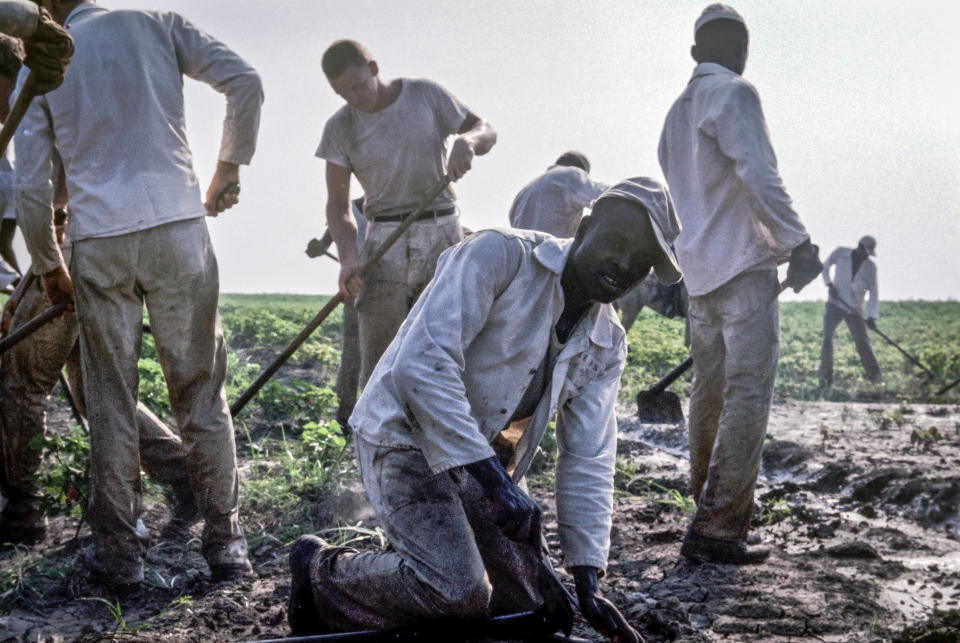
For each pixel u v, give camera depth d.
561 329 2.87
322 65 5.20
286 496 5.06
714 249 4.46
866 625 3.68
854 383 12.48
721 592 4.00
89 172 3.80
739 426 4.34
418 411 2.69
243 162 4.21
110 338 3.84
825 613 3.78
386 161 5.35
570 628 2.97
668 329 17.86
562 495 3.02
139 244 3.80
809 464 6.40
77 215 3.79
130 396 3.90
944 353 13.12
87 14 3.92
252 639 3.46
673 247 4.75
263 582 4.03
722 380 4.77
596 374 3.00
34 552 4.39
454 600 2.83
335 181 5.51
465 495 3.04
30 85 2.46
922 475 5.91
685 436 7.09
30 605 3.81
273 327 12.91
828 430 7.46
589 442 3.03
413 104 5.32
